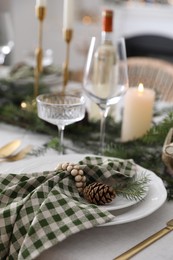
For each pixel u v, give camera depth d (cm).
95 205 71
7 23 180
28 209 70
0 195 73
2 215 70
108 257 67
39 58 122
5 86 138
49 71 158
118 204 74
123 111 113
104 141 106
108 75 106
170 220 75
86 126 110
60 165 78
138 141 102
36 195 71
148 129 108
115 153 96
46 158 90
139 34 363
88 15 369
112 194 73
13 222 69
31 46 351
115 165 81
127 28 367
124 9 360
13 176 77
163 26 351
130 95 107
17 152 98
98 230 72
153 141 100
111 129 113
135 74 173
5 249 69
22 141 106
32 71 150
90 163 83
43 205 69
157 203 75
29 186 75
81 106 91
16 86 138
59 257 67
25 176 77
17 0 333
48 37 363
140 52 370
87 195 74
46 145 102
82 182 76
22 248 66
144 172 84
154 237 70
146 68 173
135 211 73
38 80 136
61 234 66
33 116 113
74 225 67
